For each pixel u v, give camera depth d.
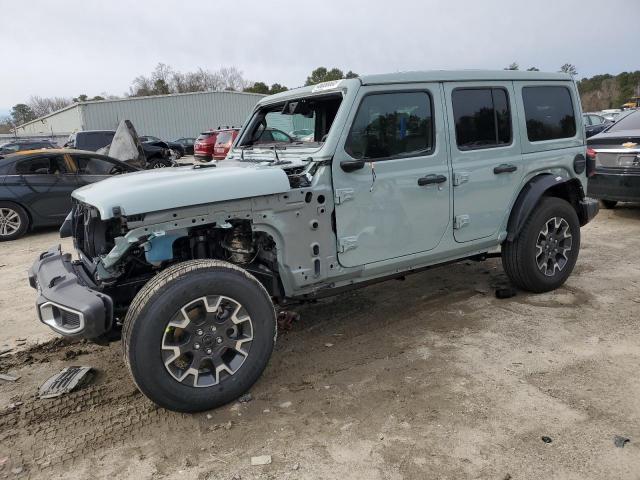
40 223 9.02
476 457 2.63
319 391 3.35
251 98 42.84
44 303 3.11
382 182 3.72
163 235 3.09
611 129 8.37
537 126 4.69
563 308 4.54
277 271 3.52
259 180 3.23
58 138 35.94
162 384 2.91
